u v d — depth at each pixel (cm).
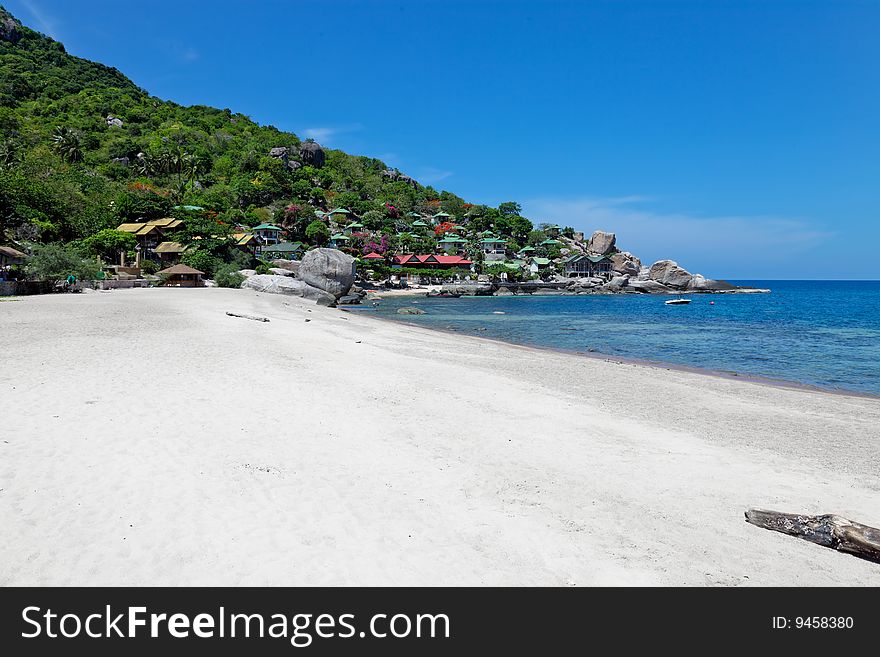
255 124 16488
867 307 7325
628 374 1833
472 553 577
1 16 16088
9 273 4338
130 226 7469
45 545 540
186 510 627
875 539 601
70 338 1783
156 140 11881
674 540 628
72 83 14350
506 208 15738
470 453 895
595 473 836
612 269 13162
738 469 883
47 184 6981
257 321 2714
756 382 1869
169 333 2042
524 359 2133
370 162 18475
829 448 1020
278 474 748
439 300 8406
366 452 866
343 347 2039
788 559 598
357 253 10612
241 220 10075
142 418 945
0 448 766
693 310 6619
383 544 585
